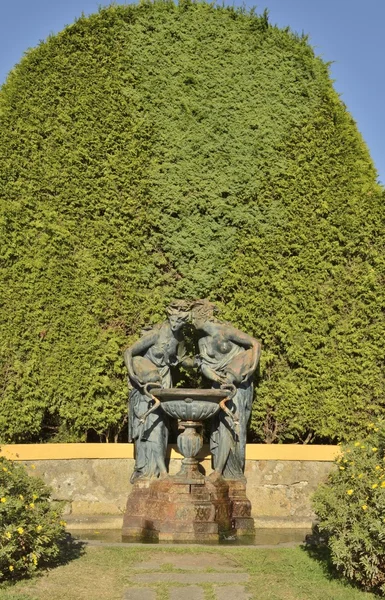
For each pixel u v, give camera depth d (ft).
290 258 31.42
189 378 31.04
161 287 31.32
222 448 27.43
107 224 31.01
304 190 31.83
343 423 30.76
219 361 27.94
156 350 27.84
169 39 32.81
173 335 27.71
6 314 29.81
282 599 17.34
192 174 31.73
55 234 30.45
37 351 29.89
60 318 30.17
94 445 29.22
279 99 32.58
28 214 30.50
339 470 21.12
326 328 31.04
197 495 24.94
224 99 32.37
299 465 29.68
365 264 31.19
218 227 31.53
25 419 29.53
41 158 30.99
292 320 31.01
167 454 29.32
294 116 32.45
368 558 18.17
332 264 31.58
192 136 31.99
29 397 29.73
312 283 31.27
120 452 29.27
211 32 32.99
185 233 31.35
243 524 26.63
